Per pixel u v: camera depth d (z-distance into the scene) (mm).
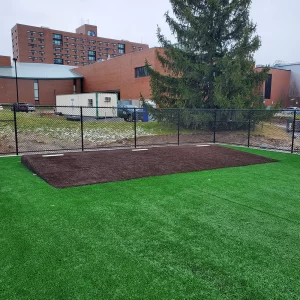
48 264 2814
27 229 3609
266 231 3643
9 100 44406
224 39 16609
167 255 3016
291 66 50594
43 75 47000
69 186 5512
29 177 6184
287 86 50531
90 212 4207
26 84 45562
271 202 4754
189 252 3086
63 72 50125
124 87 38812
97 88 45250
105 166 7164
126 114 24203
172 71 17828
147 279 2592
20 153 9172
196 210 4352
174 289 2457
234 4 15375
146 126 19094
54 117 24969
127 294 2385
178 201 4762
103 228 3662
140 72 35906
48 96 47344
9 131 16375
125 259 2924
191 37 16422
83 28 106062
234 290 2461
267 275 2686
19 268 2738
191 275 2666
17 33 90875
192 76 16266
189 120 16281
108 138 14266
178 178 6285
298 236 3512
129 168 7043
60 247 3156
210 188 5547
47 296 2352
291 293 2432
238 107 15008
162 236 3457
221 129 16594
